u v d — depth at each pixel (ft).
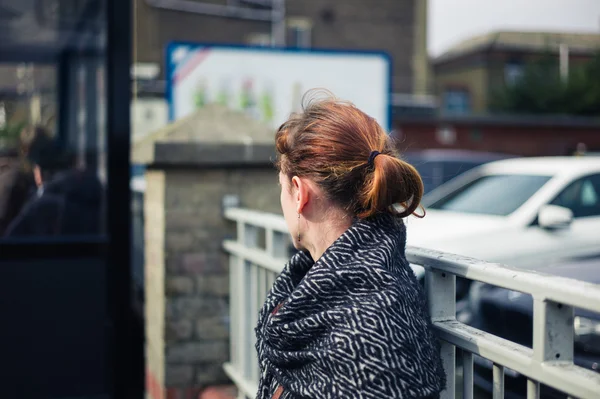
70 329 11.23
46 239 11.14
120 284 11.42
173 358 11.47
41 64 11.26
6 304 10.99
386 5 97.50
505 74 125.49
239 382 10.37
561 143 88.28
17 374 11.02
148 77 42.93
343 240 3.98
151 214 12.30
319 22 95.45
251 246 10.56
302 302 3.88
